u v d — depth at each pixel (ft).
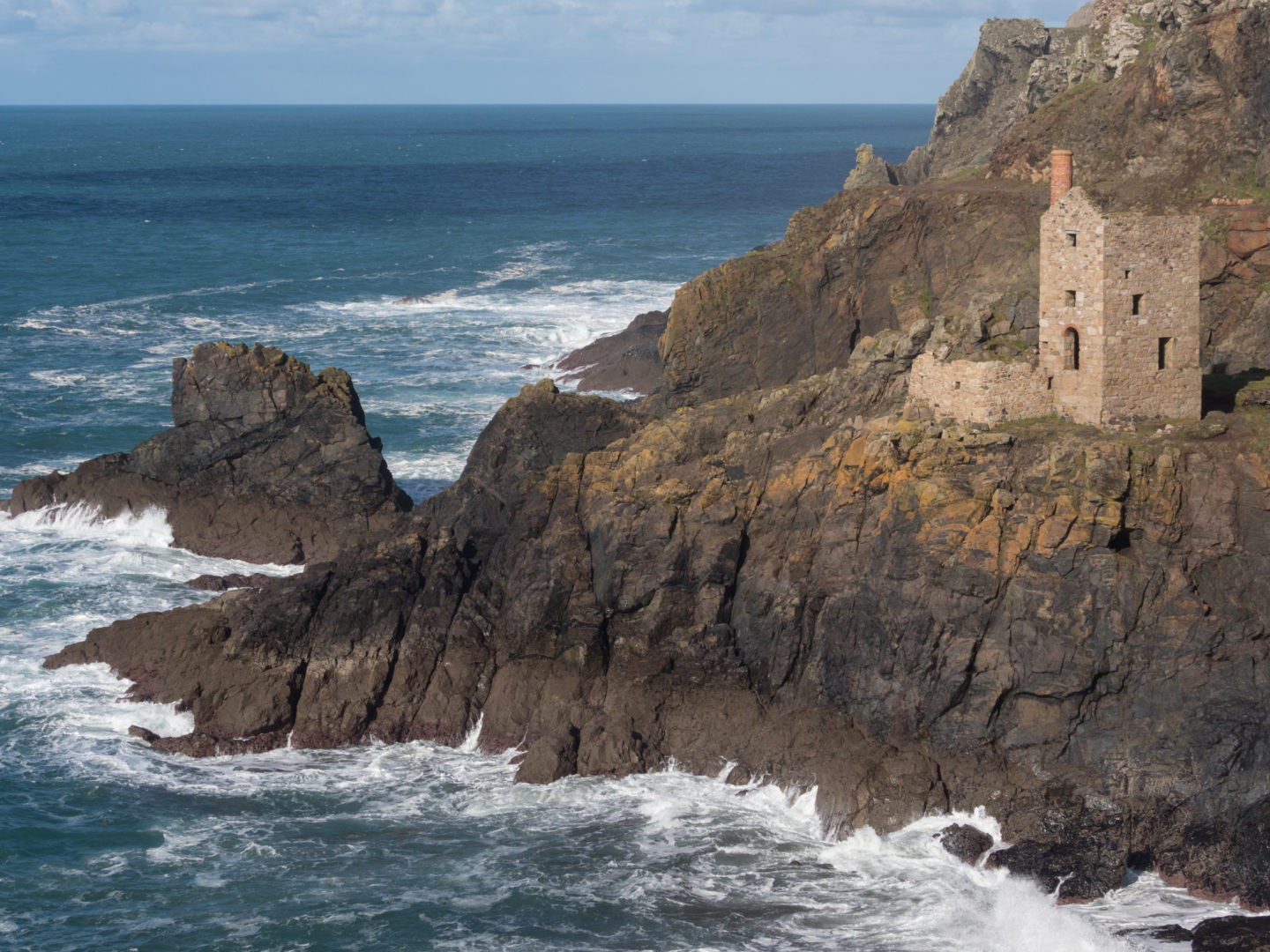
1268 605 150.61
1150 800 149.38
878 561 163.53
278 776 170.71
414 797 165.48
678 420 197.26
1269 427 166.20
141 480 252.01
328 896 145.28
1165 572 153.17
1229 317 216.95
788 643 170.30
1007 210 253.03
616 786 165.27
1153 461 156.35
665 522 177.58
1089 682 153.28
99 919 141.59
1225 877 143.74
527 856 152.15
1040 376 172.14
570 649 178.50
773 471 179.73
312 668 183.52
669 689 174.50
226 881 148.56
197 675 184.65
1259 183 238.07
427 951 135.85
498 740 175.83
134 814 161.27
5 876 148.66
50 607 217.77
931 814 153.38
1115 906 142.31
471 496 215.31
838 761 159.74
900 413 182.60
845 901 143.33
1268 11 235.61
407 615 187.21
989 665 156.97
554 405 216.54
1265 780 145.48
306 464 246.88
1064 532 154.61
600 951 135.33
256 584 228.43
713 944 136.36
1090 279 165.48
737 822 157.58
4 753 173.78
